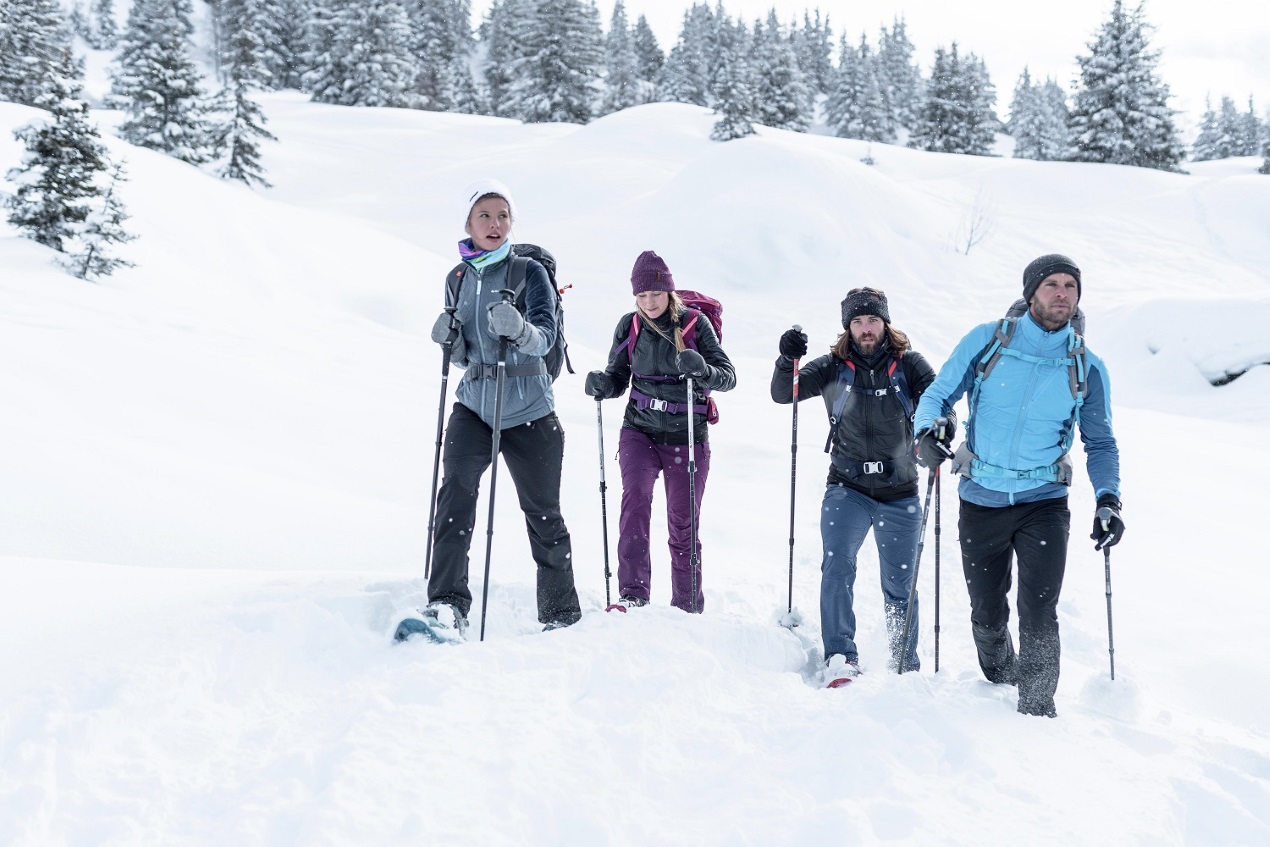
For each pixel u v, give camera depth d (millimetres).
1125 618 5406
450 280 3826
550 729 2826
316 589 3680
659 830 2494
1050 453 3502
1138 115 49438
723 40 81062
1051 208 38562
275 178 40875
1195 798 2893
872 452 4211
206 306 13852
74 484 4918
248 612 3299
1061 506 3502
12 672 2705
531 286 3721
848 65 71562
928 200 35750
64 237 14508
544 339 3572
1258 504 8602
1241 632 5160
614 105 75562
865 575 6047
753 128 49094
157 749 2582
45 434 5629
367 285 19609
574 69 59562
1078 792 2791
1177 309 21281
